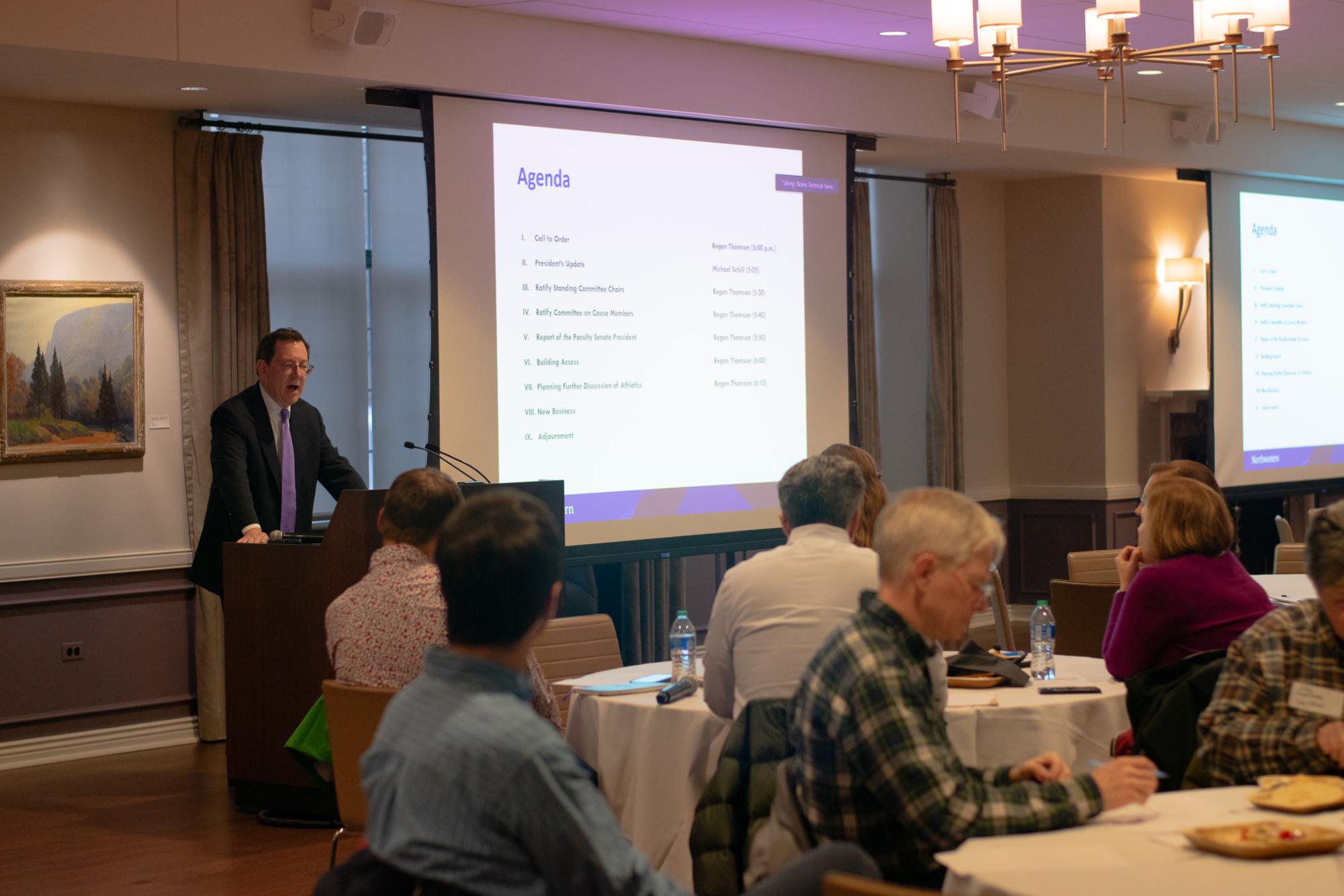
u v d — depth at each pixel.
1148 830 2.11
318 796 5.11
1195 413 10.23
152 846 4.87
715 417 7.27
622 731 3.55
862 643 2.29
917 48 7.26
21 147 6.14
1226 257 9.80
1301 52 7.61
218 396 6.61
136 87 5.89
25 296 6.13
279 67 5.61
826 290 7.70
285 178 7.46
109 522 6.41
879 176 8.90
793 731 2.39
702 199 7.16
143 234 6.48
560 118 6.62
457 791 1.74
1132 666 3.46
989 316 9.89
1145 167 9.23
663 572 7.91
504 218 6.45
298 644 5.07
